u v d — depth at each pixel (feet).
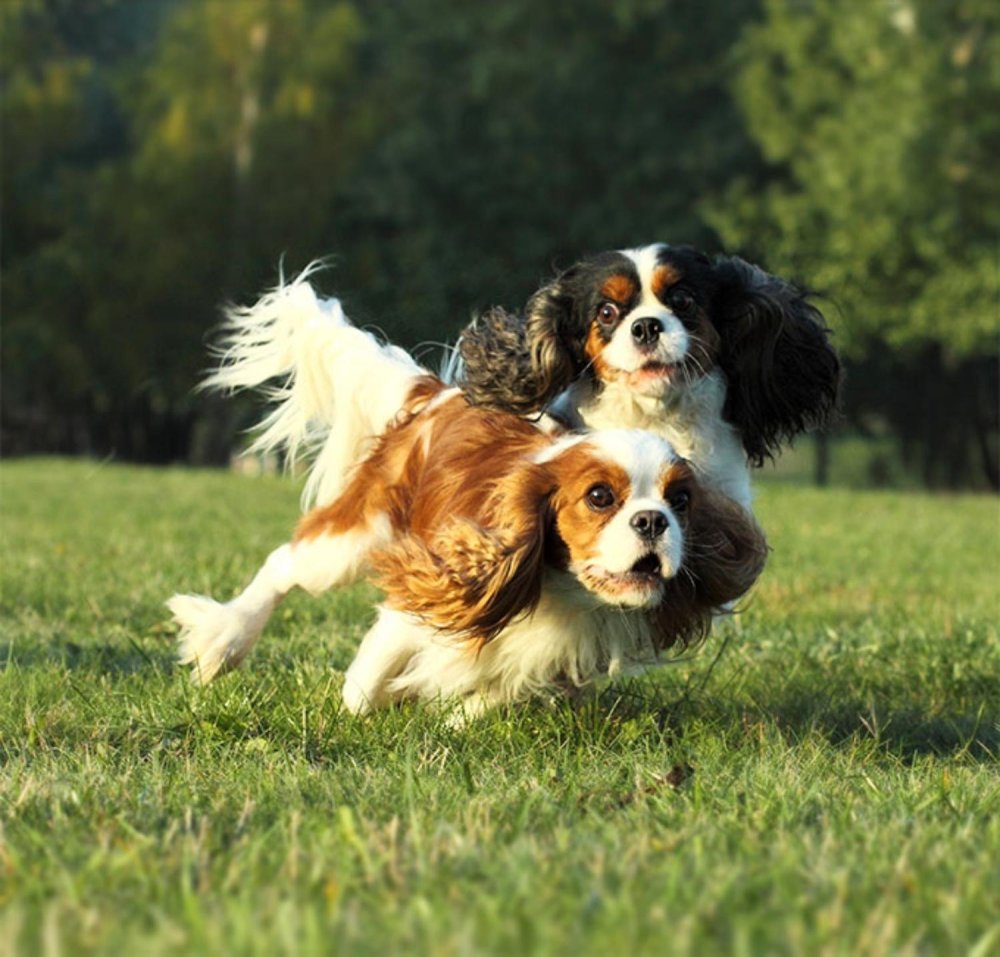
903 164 138.10
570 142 161.79
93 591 43.73
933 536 68.90
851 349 146.30
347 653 34.30
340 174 160.15
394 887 15.88
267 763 23.35
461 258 152.25
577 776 23.03
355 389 32.07
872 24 141.18
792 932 13.93
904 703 31.35
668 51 162.40
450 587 24.98
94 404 181.06
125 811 19.35
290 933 13.57
